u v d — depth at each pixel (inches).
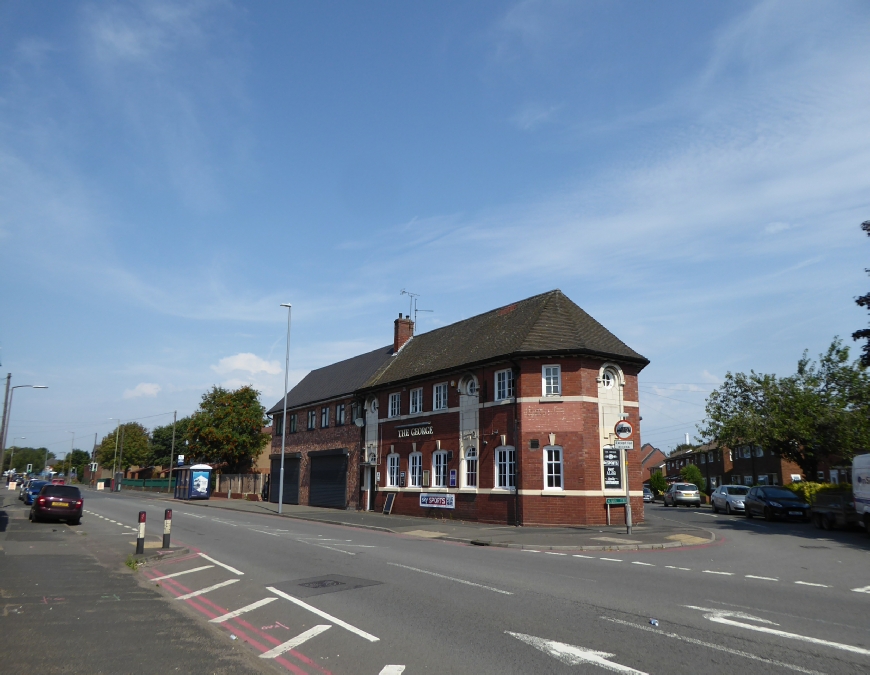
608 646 288.7
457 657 275.9
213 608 388.2
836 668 256.4
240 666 266.2
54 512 1016.2
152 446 3646.7
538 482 962.7
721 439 1475.1
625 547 690.8
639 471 1000.2
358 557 605.9
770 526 992.9
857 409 1315.2
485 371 1069.8
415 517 1180.5
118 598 412.2
